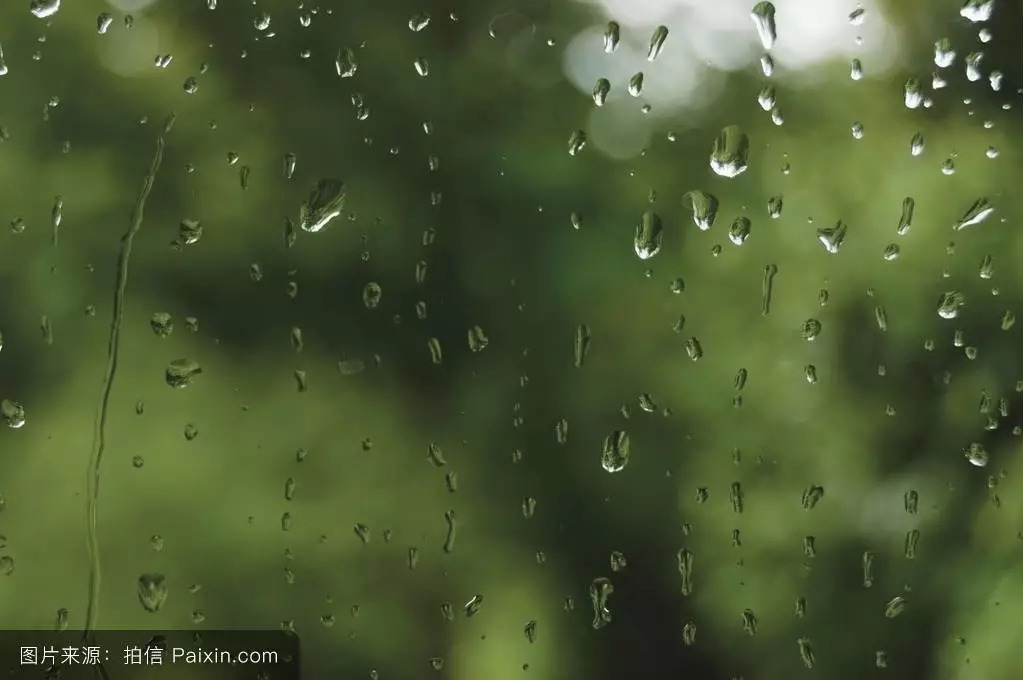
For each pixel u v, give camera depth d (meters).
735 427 0.59
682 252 0.65
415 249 0.68
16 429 0.59
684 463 0.61
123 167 0.60
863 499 0.55
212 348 0.61
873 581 0.54
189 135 0.61
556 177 0.74
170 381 0.53
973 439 0.54
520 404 0.66
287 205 0.62
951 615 0.53
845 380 0.56
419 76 0.72
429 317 0.67
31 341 0.59
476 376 0.67
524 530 0.62
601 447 0.65
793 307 0.59
